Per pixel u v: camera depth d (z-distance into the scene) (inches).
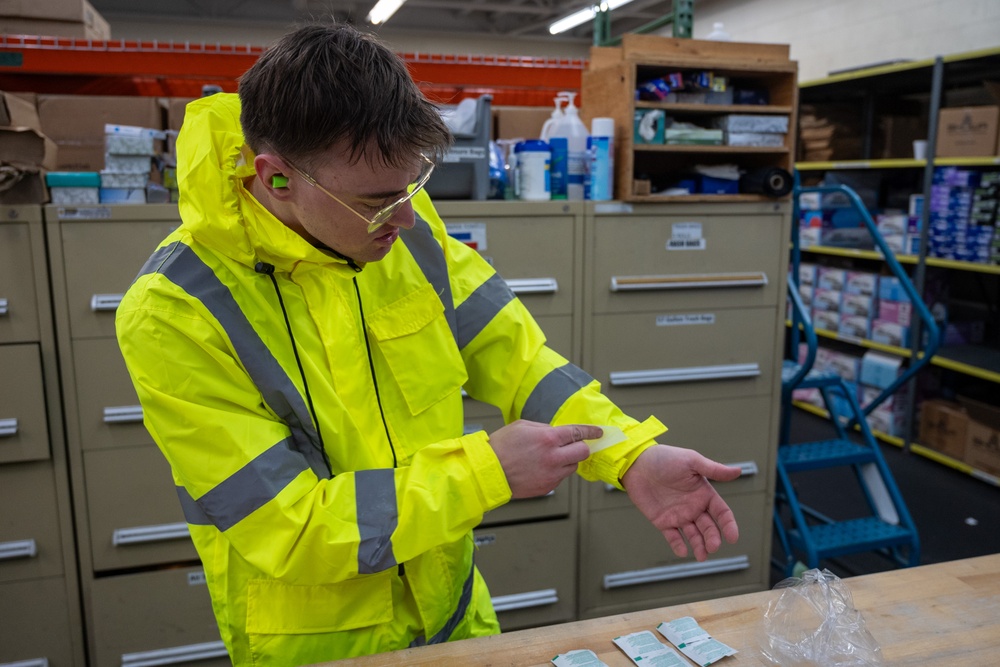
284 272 33.6
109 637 79.2
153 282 30.8
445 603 38.6
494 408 85.2
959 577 40.9
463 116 81.8
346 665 33.7
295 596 34.9
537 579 90.5
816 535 97.1
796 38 254.8
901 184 176.7
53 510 76.3
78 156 86.2
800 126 184.5
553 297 84.7
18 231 70.7
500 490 31.0
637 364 89.0
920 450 152.9
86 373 74.0
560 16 357.1
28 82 105.5
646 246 86.6
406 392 36.4
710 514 34.6
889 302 160.2
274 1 341.7
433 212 40.1
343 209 29.2
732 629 36.5
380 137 27.0
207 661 81.1
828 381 106.6
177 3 334.6
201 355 30.7
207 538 34.9
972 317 165.6
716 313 90.4
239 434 30.2
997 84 138.7
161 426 30.4
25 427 73.4
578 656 34.1
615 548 92.5
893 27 210.8
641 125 83.3
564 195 85.9
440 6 350.6
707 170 88.3
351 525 30.0
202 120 31.0
